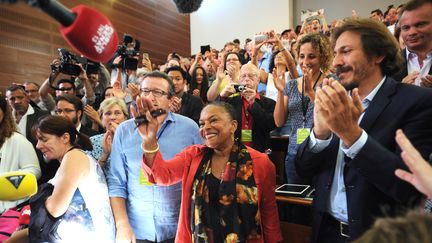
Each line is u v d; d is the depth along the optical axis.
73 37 0.53
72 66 3.08
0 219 1.90
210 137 1.40
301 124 2.07
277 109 2.22
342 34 1.06
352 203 1.00
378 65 1.04
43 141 1.64
